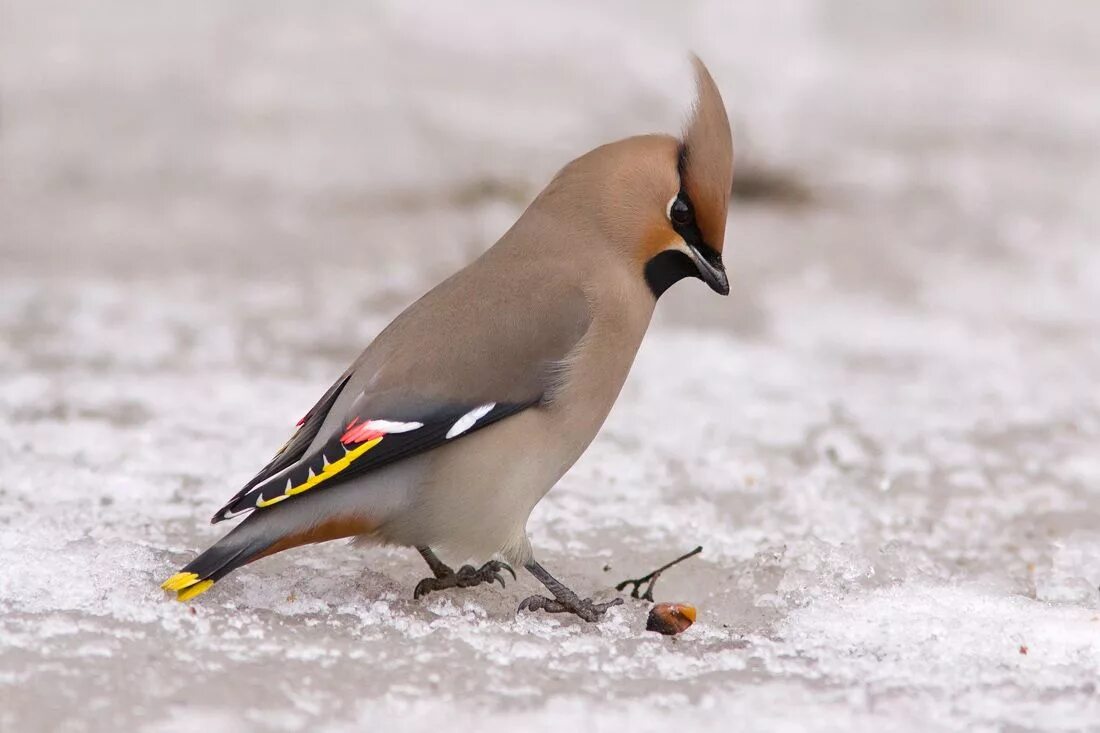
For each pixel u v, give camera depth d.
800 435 13.22
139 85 26.22
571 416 8.98
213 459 11.66
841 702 7.62
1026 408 14.41
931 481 12.20
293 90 26.00
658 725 7.22
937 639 8.59
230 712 7.13
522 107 25.56
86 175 22.52
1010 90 30.25
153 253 19.14
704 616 9.11
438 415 8.62
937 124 27.59
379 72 27.00
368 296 17.50
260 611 8.59
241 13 30.45
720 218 9.27
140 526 10.01
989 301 18.34
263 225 20.55
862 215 22.20
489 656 8.11
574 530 10.62
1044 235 21.59
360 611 8.70
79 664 7.57
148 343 15.32
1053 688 7.89
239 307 16.88
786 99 27.41
